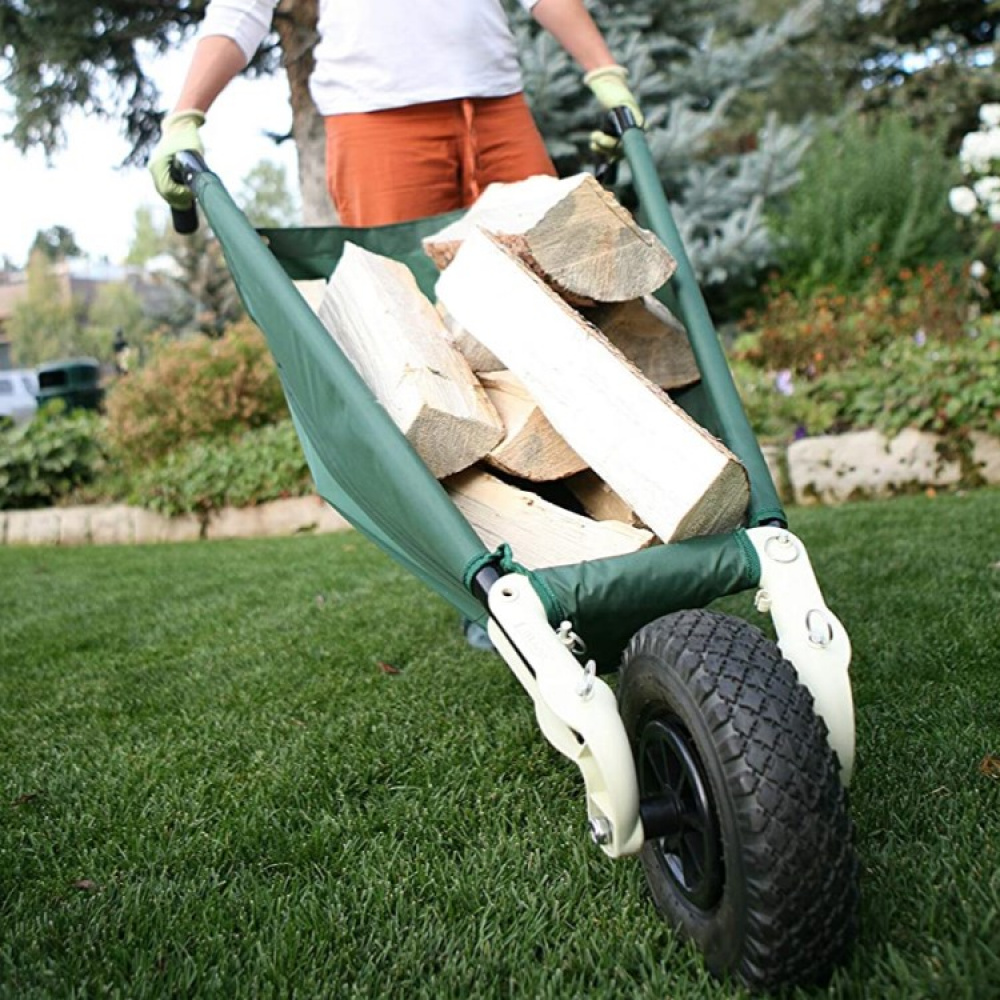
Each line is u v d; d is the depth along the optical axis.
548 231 1.99
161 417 7.47
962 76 14.43
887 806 1.85
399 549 1.95
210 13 2.41
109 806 2.19
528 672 1.58
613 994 1.44
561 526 1.88
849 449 5.53
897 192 8.16
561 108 7.35
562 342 1.86
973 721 2.22
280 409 7.59
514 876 1.76
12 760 2.54
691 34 8.41
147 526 6.96
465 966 1.51
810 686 1.50
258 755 2.41
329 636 3.44
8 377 22.55
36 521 7.20
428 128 2.70
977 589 3.22
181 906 1.74
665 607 1.63
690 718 1.39
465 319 2.02
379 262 2.28
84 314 39.28
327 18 2.69
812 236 8.08
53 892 1.85
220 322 13.49
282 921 1.69
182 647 3.55
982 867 1.62
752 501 1.79
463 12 2.64
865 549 3.92
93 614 4.25
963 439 5.38
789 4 15.45
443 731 2.49
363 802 2.16
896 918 1.52
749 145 10.38
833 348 6.48
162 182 2.38
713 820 1.39
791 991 1.38
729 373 2.06
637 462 1.74
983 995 1.31
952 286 7.12
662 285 2.13
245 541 6.23
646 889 1.70
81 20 7.97
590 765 1.48
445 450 1.97
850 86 16.05
